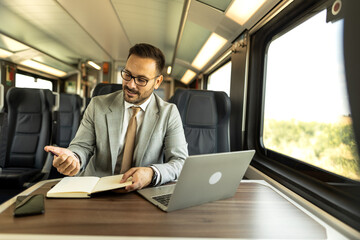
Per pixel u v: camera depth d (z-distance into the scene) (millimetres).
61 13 3227
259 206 843
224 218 729
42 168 2404
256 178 1755
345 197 1069
